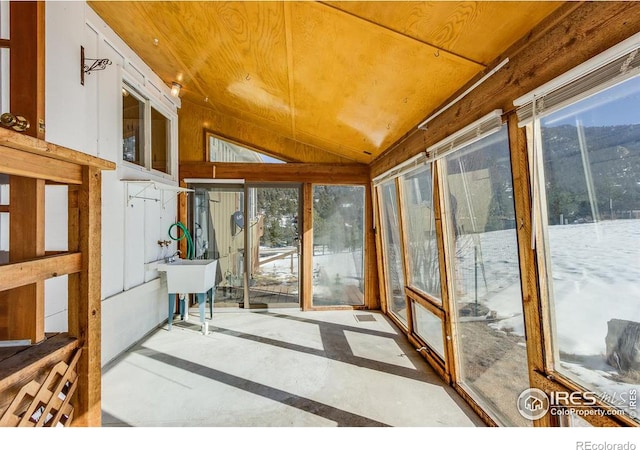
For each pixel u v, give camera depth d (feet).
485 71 5.61
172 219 14.03
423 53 5.67
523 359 5.49
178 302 14.16
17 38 3.61
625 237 3.57
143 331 11.22
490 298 6.37
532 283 4.85
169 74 11.82
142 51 10.46
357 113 9.52
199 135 14.90
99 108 8.75
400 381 8.21
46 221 6.91
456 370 7.87
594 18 3.54
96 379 4.17
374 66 6.62
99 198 4.30
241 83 10.11
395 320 13.11
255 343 10.80
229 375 8.48
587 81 3.65
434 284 9.24
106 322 8.98
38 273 3.35
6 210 3.78
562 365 4.58
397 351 10.19
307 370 8.80
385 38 5.59
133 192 10.51
